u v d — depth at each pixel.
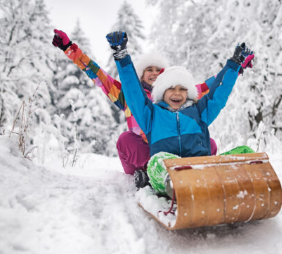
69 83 13.57
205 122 2.28
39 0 11.17
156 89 2.36
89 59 2.68
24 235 1.37
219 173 1.57
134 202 2.05
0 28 9.13
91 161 4.97
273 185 1.61
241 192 1.53
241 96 6.25
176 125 2.10
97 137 13.30
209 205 1.48
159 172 1.75
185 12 7.48
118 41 2.02
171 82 2.27
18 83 9.00
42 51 9.85
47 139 4.69
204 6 7.29
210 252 1.50
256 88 6.52
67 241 1.39
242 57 2.28
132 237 1.53
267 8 6.36
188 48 7.29
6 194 1.62
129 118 2.63
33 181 1.91
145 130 2.18
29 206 1.61
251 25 6.13
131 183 2.52
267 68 6.29
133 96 2.09
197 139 2.10
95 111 13.27
